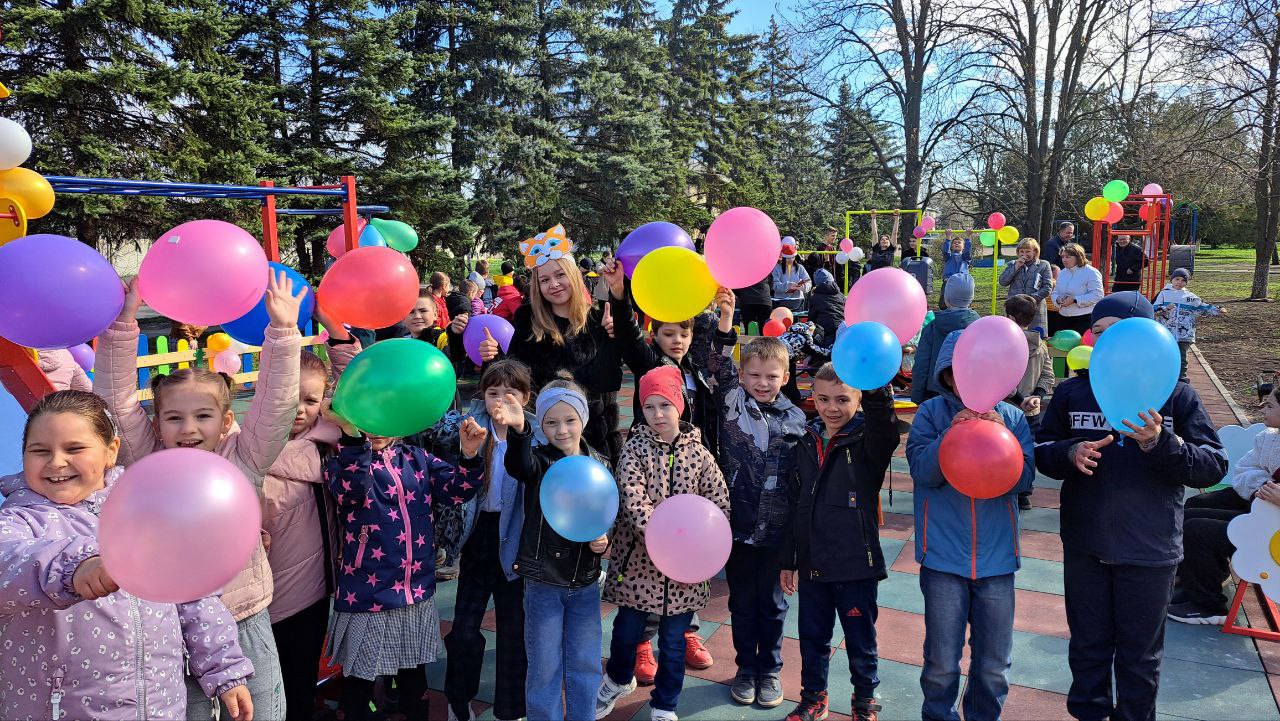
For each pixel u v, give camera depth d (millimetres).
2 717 1833
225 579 1661
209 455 1716
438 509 3189
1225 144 17266
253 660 2449
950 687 2910
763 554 3307
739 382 3451
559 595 2912
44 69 16297
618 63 31875
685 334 3471
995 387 2715
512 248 26047
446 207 22812
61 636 1841
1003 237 13789
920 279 16391
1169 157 18141
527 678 2910
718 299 3486
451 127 22875
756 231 2947
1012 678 3557
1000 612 2865
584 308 3568
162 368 9539
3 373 2811
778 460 3275
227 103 17656
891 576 4742
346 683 2826
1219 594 4121
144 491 1568
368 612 2754
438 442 3576
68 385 3781
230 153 18125
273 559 2748
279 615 2770
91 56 16594
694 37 41344
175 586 1592
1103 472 2824
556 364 3551
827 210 41406
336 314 2625
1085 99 25125
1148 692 2820
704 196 40625
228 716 2473
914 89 27453
